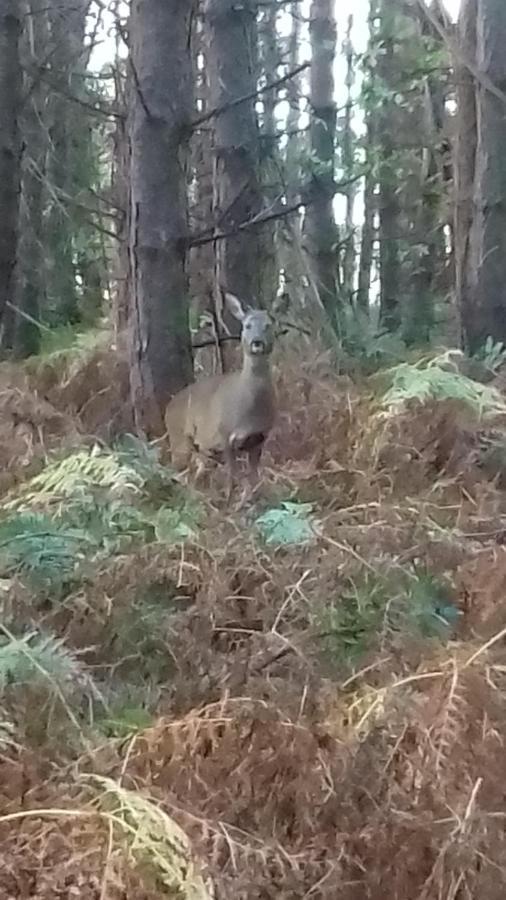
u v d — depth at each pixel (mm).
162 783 2904
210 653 3682
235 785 2900
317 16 13766
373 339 8945
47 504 4535
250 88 9211
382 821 2797
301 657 3535
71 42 14508
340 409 6324
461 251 9219
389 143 15492
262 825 2834
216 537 4398
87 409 7137
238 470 6145
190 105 6539
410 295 15266
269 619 3926
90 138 14719
